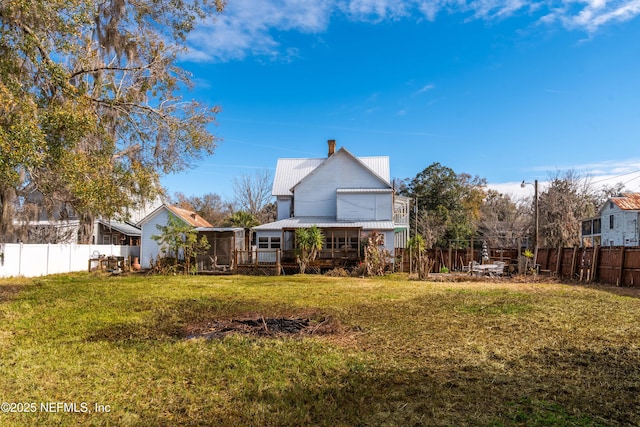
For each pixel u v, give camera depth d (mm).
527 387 4559
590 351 5945
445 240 42906
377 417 3865
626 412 3887
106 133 14672
